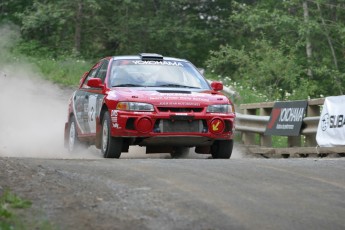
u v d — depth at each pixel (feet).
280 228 43.37
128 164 66.80
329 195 53.06
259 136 130.72
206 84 87.97
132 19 262.88
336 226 44.32
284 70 200.64
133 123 79.36
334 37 234.38
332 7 235.40
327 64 230.07
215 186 54.90
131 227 42.80
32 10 272.51
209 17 285.84
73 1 255.29
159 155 95.96
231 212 46.65
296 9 248.32
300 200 51.08
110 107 80.84
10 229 40.75
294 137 108.06
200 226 43.14
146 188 53.72
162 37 265.75
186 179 57.57
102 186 54.44
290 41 237.04
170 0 265.54
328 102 96.68
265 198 51.29
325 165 68.33
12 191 51.75
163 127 79.66
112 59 89.86
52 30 273.75
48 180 56.44
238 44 276.82
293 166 67.00
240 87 166.50
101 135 84.17
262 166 66.23
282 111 110.22
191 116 79.92
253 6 269.44
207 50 282.15
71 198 50.03
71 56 234.17
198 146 84.94
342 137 92.22
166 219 44.62
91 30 272.10
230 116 82.17
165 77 86.99
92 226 42.93
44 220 43.37
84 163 67.56
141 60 89.45
